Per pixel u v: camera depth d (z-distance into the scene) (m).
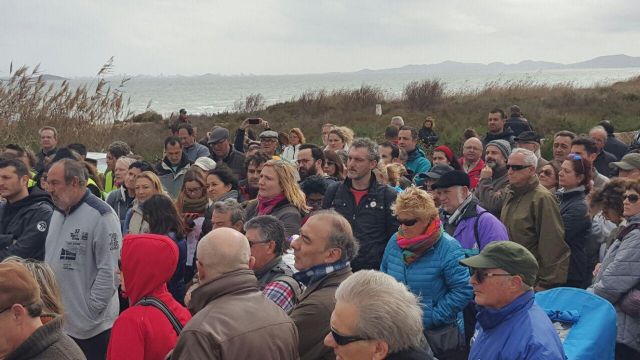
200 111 58.78
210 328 2.77
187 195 5.89
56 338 2.65
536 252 5.40
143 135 22.31
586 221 5.49
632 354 4.12
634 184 4.27
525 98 30.33
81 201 4.80
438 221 4.28
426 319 4.14
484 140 10.90
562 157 8.16
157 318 3.34
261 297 3.06
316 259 3.44
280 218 5.25
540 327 2.99
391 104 32.16
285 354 2.93
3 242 5.32
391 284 2.52
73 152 7.42
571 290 3.78
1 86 14.49
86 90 15.23
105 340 4.80
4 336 2.57
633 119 22.28
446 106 29.70
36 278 2.89
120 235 4.89
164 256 3.40
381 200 5.25
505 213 5.59
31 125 14.45
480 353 3.13
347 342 2.44
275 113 32.59
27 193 5.55
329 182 6.27
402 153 9.06
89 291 4.75
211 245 3.05
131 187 6.63
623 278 4.06
